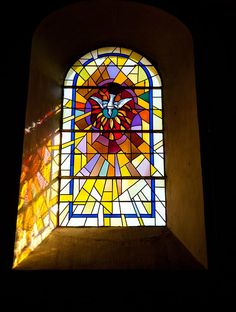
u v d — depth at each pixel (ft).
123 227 10.39
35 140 9.89
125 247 9.41
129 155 11.26
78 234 10.00
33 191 9.58
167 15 10.41
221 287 8.29
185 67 10.57
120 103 11.81
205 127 9.39
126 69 12.23
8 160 8.96
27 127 9.40
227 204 8.87
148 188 10.96
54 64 11.39
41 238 9.71
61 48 11.48
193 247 9.25
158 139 11.48
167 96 11.68
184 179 10.06
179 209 10.15
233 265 8.45
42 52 10.57
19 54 9.67
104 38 12.08
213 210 8.84
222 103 9.57
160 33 11.27
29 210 9.29
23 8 10.07
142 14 10.84
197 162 9.34
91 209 10.71
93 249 9.32
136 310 8.15
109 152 11.26
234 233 8.68
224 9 10.30
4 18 9.93
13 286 8.21
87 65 12.21
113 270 8.42
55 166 10.96
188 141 10.00
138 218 10.63
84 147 11.29
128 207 10.75
